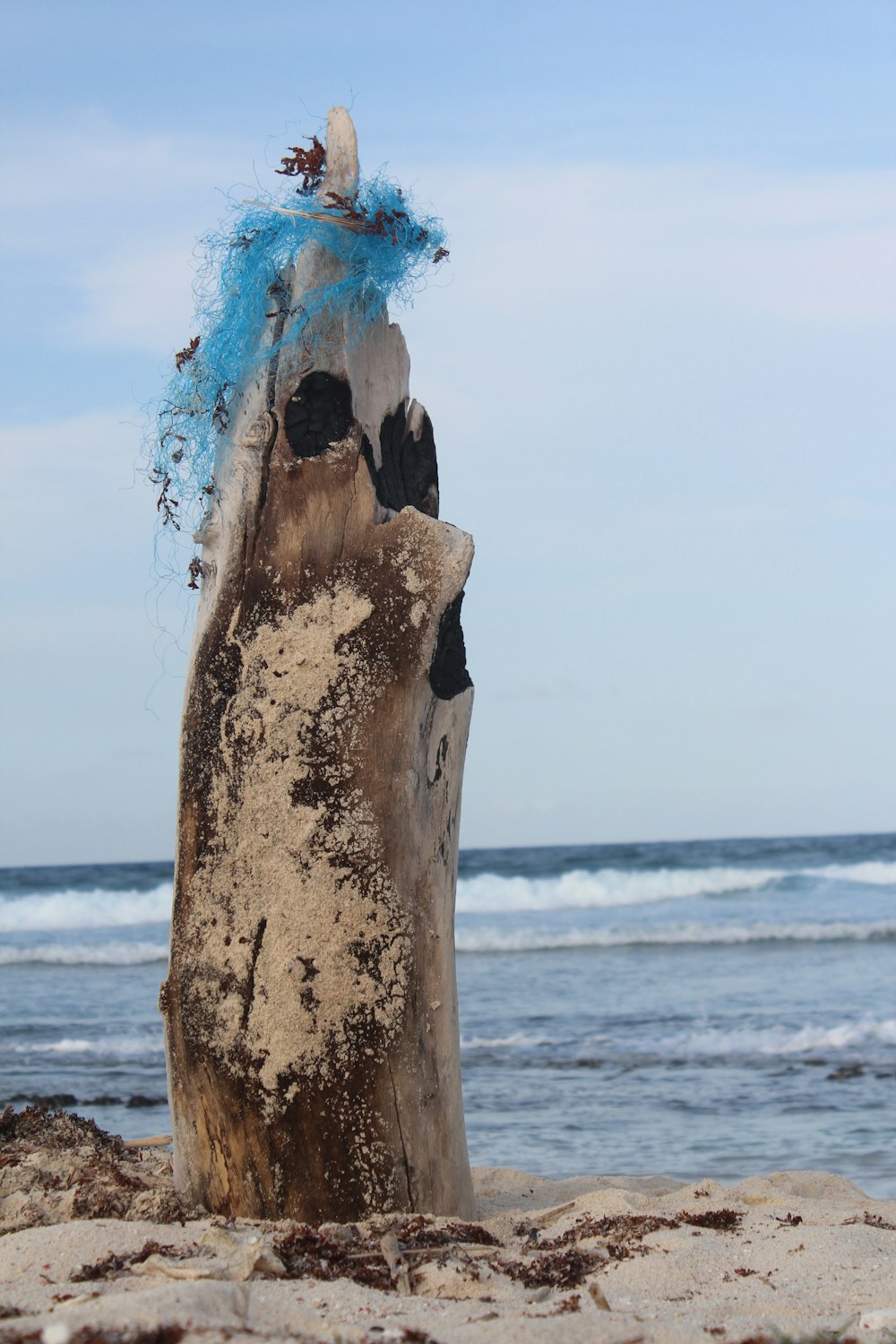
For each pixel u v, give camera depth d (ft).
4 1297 10.39
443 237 16.31
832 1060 36.50
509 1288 11.53
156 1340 8.95
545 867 128.47
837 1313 10.72
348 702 14.52
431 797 14.92
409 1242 12.94
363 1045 14.08
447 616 14.90
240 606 14.96
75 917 100.48
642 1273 12.14
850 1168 23.94
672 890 110.01
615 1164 24.88
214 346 15.80
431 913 14.73
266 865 14.30
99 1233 12.39
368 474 15.14
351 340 15.38
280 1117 13.99
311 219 15.30
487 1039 42.24
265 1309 10.07
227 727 14.70
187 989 14.42
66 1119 17.85
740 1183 19.42
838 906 99.25
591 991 55.72
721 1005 49.26
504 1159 25.58
